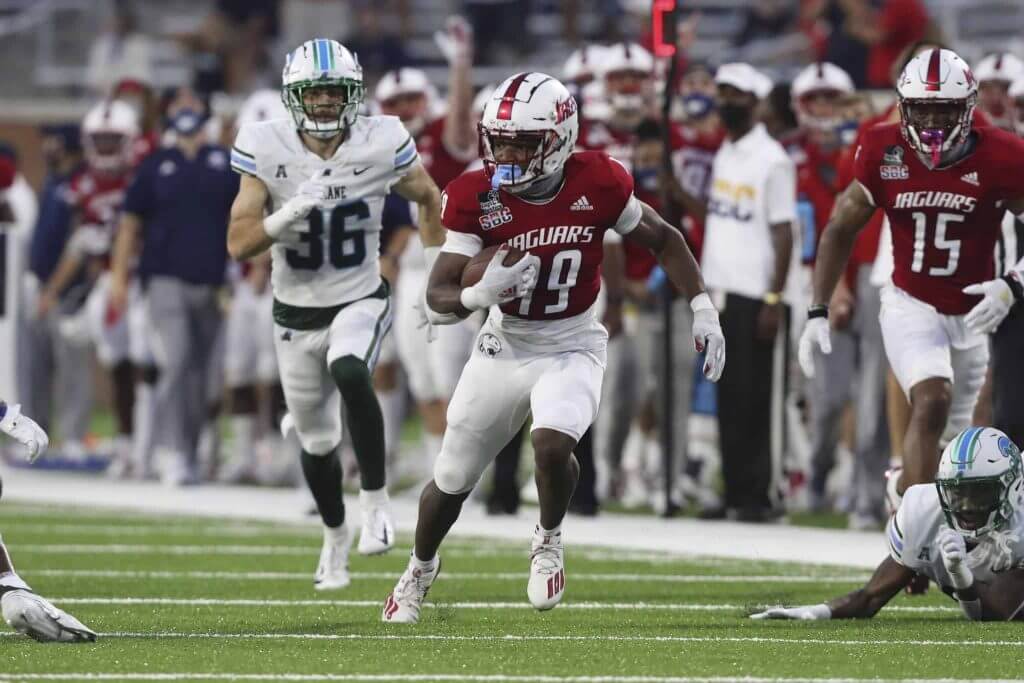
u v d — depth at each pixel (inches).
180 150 1589.6
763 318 1288.1
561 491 758.5
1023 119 1184.2
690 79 1425.9
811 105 1391.5
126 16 2598.4
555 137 746.2
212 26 2591.0
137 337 1681.8
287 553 1152.8
